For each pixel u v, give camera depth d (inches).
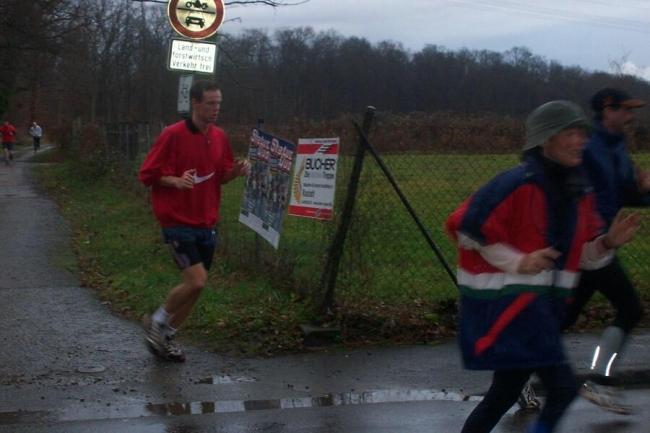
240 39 825.5
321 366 252.5
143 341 275.7
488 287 149.0
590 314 296.8
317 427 206.4
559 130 147.3
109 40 1657.2
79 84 1683.1
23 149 2060.8
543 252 142.3
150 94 1546.5
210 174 248.7
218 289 326.0
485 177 325.7
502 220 147.0
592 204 161.3
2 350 264.7
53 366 249.9
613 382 227.1
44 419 209.2
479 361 149.3
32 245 459.5
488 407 161.6
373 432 203.6
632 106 202.4
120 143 758.5
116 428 203.6
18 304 322.3
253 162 332.2
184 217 246.5
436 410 219.0
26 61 1373.0
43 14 1200.2
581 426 209.5
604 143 203.3
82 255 427.5
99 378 239.6
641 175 207.6
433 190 342.0
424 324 281.9
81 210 618.8
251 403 222.5
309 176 285.1
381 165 274.2
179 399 224.1
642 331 285.6
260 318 283.3
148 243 450.9
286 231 318.7
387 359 259.1
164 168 242.5
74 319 301.4
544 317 147.6
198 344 271.4
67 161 1090.7
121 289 341.7
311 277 292.4
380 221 286.5
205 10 380.5
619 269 208.2
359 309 281.7
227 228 388.5
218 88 245.6
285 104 698.2
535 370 151.9
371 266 299.4
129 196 673.0
